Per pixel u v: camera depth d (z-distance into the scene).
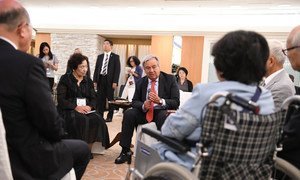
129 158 2.88
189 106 1.16
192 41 7.47
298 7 6.04
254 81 1.12
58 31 8.44
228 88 1.09
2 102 1.29
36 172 1.38
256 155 1.09
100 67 5.86
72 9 7.75
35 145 1.37
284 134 1.27
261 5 6.03
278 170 1.34
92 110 3.32
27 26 1.44
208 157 1.05
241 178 1.07
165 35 7.72
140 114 3.11
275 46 1.78
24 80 1.30
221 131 1.02
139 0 6.31
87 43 8.32
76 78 3.27
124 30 7.95
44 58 5.68
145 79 3.24
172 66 7.80
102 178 2.66
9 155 1.32
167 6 6.70
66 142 1.72
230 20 7.07
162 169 1.18
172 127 1.22
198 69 7.42
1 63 1.31
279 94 1.73
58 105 3.11
